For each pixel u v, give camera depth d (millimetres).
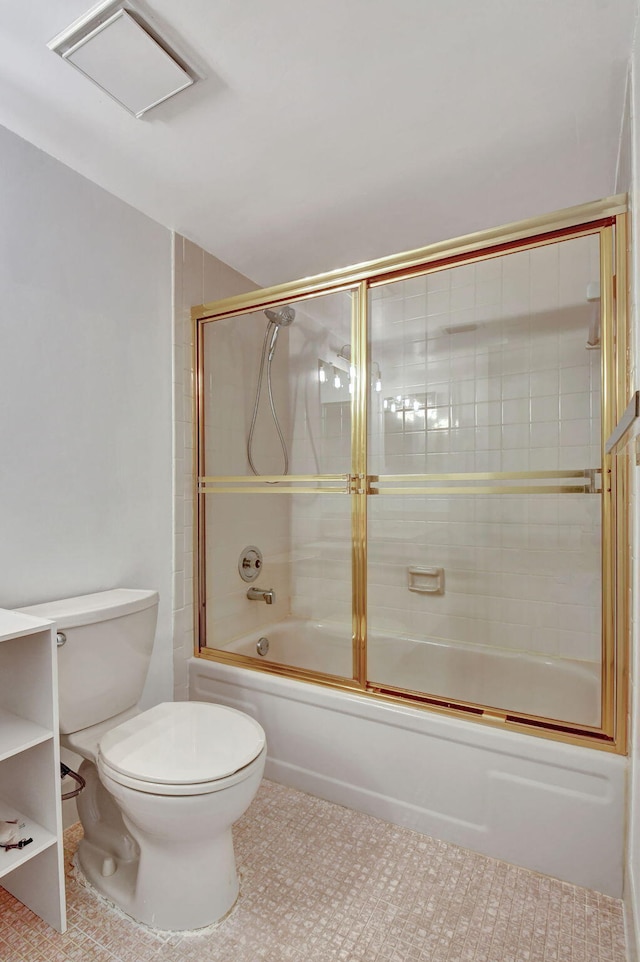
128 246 1839
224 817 1164
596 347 1798
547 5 1088
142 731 1342
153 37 1144
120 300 1803
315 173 1681
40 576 1508
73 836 1565
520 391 2004
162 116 1401
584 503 1777
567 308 1821
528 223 1514
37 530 1505
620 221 1393
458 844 1485
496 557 2082
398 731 1589
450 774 1502
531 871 1386
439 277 2041
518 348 1983
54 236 1570
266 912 1256
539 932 1198
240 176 1692
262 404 2191
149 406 1919
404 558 2236
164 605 1968
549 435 1965
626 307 1389
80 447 1646
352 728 1670
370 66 1241
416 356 2166
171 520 2008
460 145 1544
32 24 1123
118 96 1318
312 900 1293
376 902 1286
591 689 1621
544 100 1356
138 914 1233
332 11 1094
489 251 1632
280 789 1781
